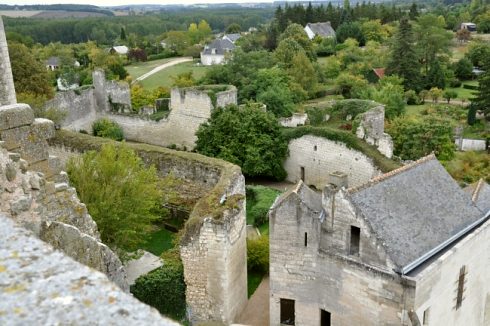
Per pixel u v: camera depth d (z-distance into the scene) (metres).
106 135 60.66
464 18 167.00
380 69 98.62
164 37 168.75
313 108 57.69
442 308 23.39
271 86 68.94
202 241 25.72
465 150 63.22
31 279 4.46
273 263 24.92
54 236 10.57
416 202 25.02
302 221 23.58
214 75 76.94
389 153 46.31
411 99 88.75
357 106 56.22
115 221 27.72
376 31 133.38
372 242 21.84
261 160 50.72
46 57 121.44
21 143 12.13
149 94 75.75
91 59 113.38
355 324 23.25
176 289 27.39
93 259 11.34
